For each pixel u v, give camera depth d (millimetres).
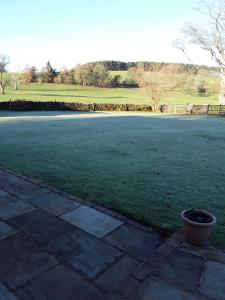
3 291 2885
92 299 2822
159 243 3865
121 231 4148
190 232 3701
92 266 3328
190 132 15188
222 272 3199
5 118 19828
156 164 7969
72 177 6500
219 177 6930
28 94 55438
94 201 5184
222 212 4895
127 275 3176
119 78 85375
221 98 37031
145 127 16766
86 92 70625
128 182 6297
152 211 4820
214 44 34594
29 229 4137
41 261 3393
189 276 3121
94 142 11062
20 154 8586
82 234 4039
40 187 5832
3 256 3469
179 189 5973
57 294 2873
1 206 4887
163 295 2838
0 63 70375
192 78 42250
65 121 18984
